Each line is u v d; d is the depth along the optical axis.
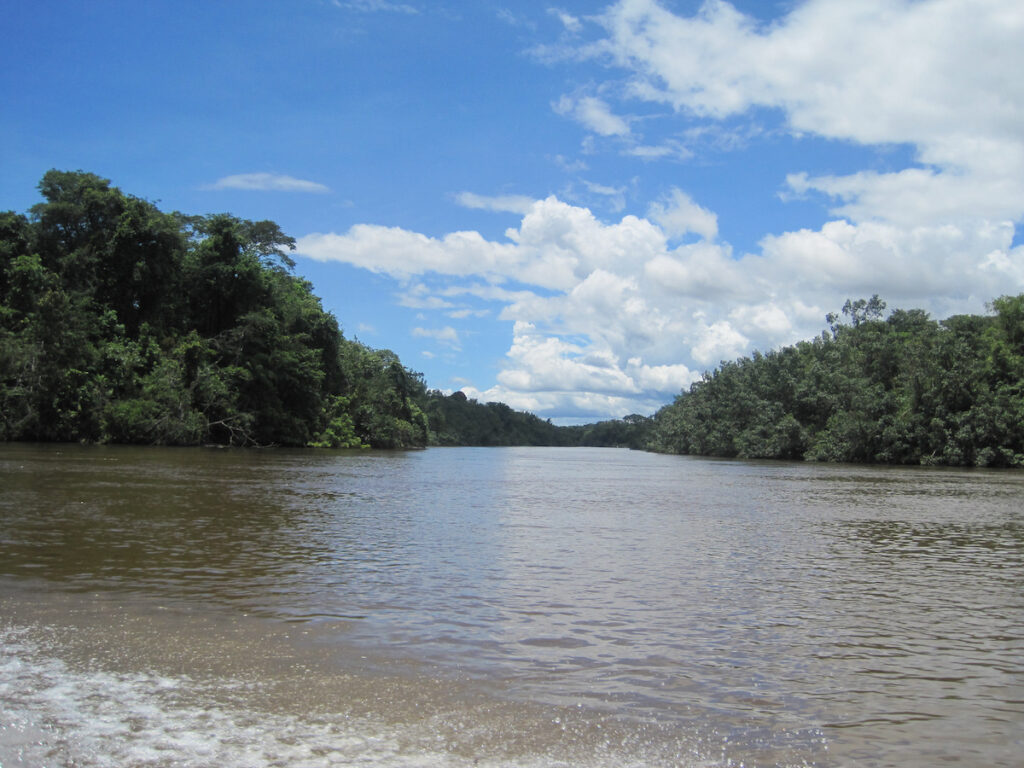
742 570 11.82
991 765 5.01
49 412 51.09
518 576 10.87
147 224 61.31
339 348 82.94
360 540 13.93
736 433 100.62
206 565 11.05
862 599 9.89
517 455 103.38
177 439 54.97
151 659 6.75
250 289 67.19
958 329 75.00
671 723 5.60
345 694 6.00
